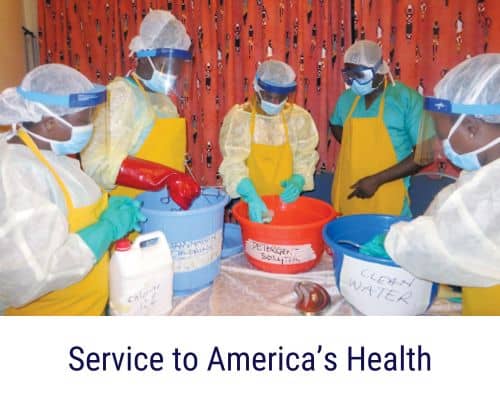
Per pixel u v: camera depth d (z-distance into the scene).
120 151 1.44
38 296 0.98
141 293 1.11
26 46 2.71
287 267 1.39
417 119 1.80
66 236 0.97
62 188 1.01
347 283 1.17
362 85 1.79
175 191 1.36
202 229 1.26
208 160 2.66
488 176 0.90
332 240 1.26
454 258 0.93
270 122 1.82
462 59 2.29
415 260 1.00
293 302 1.24
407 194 1.95
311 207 1.64
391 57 2.34
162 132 1.64
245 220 1.41
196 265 1.28
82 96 0.97
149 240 1.22
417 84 2.34
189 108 2.62
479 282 0.96
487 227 0.89
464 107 0.93
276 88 1.62
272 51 2.44
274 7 2.39
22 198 0.89
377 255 1.20
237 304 1.24
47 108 0.96
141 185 1.40
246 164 1.82
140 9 2.55
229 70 2.51
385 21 2.26
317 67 2.44
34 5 2.79
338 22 2.38
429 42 2.30
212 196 1.51
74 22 2.67
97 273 1.12
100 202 1.13
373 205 1.91
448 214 0.93
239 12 2.47
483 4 2.23
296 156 1.91
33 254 0.90
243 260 1.51
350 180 1.96
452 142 0.99
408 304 1.12
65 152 1.04
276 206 1.69
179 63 1.61
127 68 2.65
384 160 1.89
